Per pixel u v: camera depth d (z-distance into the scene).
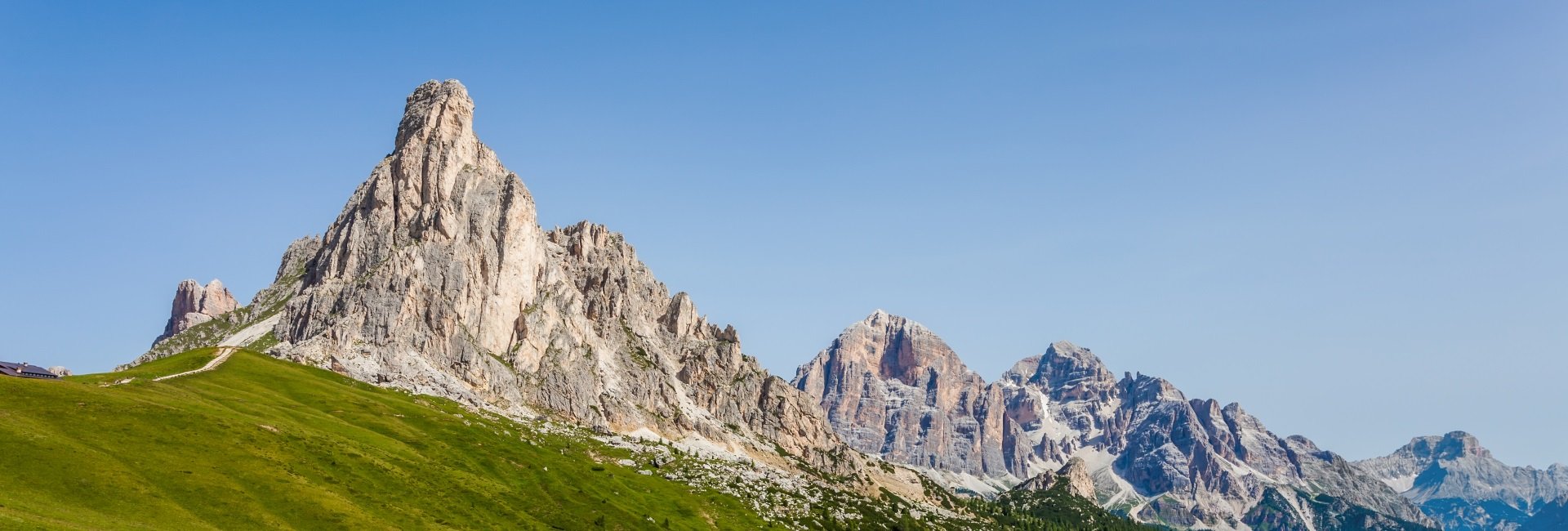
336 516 198.62
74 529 157.62
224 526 182.00
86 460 190.12
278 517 192.12
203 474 199.75
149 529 170.00
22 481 176.00
